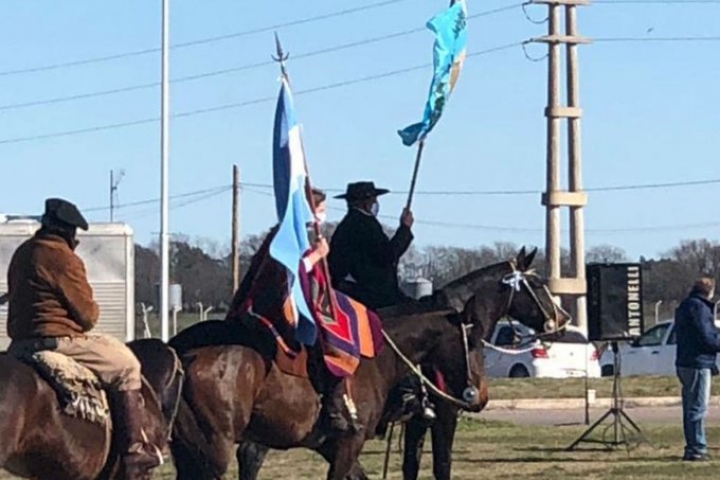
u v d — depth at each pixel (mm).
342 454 13156
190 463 12141
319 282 12828
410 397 14258
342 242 14688
